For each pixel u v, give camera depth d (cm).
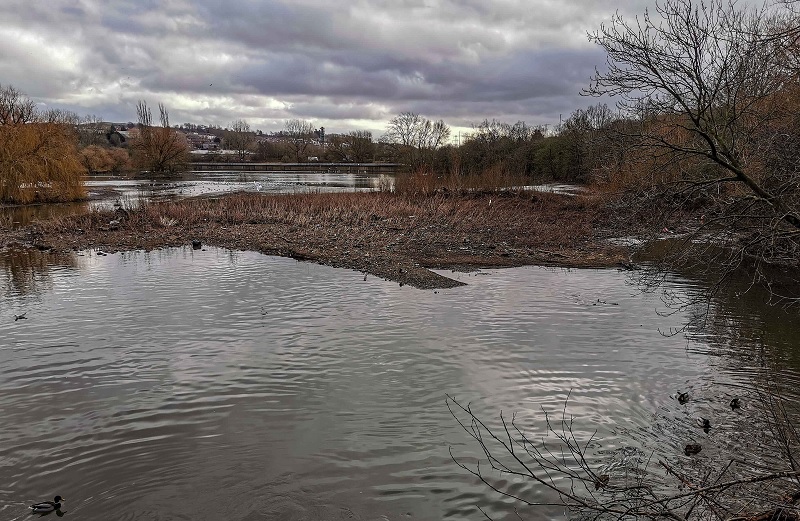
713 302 1453
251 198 3847
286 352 1086
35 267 1933
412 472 687
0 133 4119
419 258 2103
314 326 1249
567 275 1838
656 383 949
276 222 3056
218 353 1080
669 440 760
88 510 612
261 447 741
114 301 1461
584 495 639
